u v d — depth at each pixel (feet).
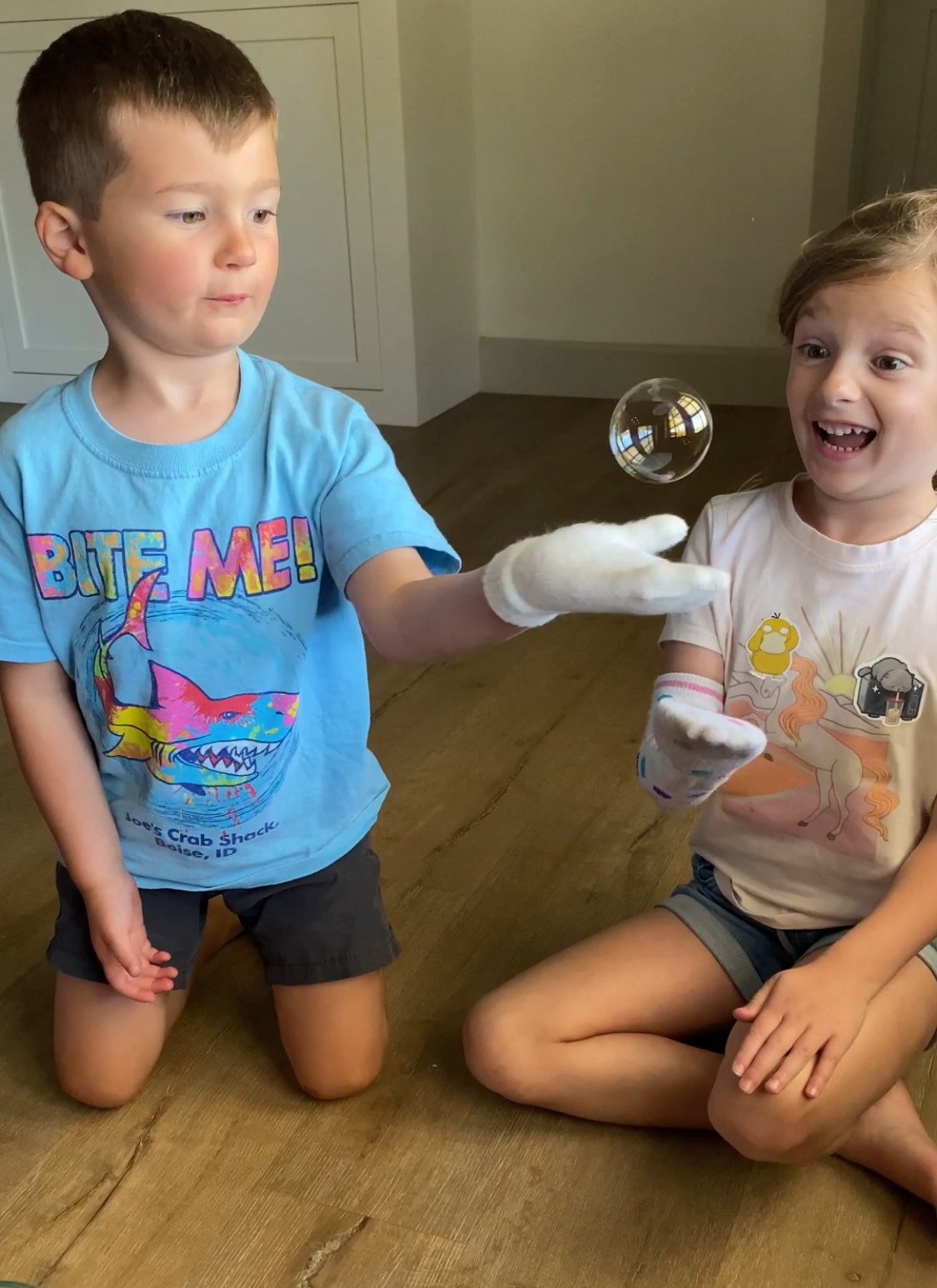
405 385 7.95
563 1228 2.47
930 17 7.43
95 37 2.24
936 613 2.50
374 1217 2.51
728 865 2.78
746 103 7.54
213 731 2.60
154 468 2.48
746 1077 2.30
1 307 8.61
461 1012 3.08
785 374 7.95
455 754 4.23
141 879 2.78
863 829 2.57
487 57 8.00
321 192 7.66
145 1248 2.45
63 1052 2.79
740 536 2.70
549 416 8.09
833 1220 2.48
